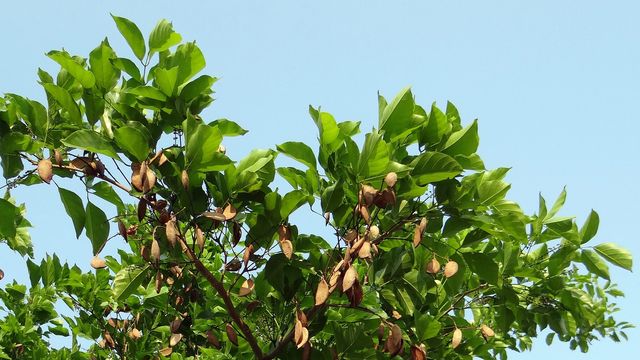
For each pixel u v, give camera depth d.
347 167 5.10
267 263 5.33
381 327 5.09
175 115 5.39
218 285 5.23
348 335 5.31
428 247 5.41
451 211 5.18
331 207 5.14
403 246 5.55
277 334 5.57
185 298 5.68
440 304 6.46
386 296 5.41
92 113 5.28
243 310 5.84
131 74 5.49
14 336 7.46
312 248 5.46
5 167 5.07
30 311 7.73
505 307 6.66
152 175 4.83
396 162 5.05
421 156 4.99
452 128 5.52
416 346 5.05
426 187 5.17
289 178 5.59
